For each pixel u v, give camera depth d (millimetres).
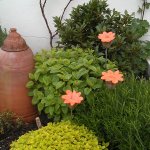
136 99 1512
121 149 1396
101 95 1598
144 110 1435
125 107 1474
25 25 2285
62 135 1400
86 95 1639
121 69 1990
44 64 1750
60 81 1686
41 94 1733
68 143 1355
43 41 2324
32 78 1747
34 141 1367
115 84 1485
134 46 1996
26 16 2262
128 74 1981
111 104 1511
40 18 2264
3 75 1738
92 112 1519
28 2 2223
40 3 2193
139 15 2264
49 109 1697
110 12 2070
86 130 1471
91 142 1377
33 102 1747
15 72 1729
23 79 1751
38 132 1437
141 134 1384
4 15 2264
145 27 2225
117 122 1447
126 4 2236
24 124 1830
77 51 1844
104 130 1500
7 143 1694
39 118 1800
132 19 2135
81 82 1688
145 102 1476
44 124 1831
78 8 2035
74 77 1689
